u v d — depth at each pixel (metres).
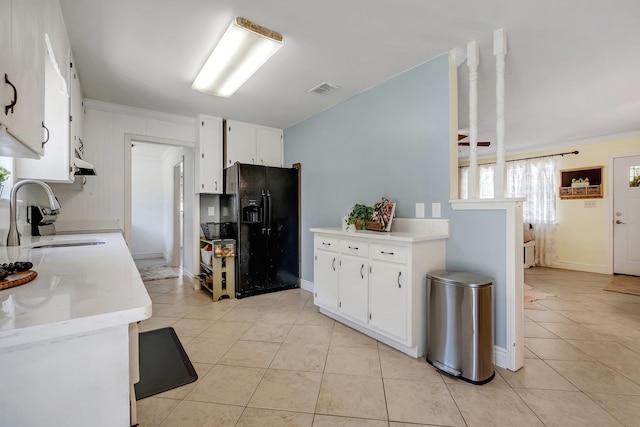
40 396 0.66
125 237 3.68
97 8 1.86
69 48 2.19
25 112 1.08
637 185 4.73
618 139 4.86
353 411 1.63
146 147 5.69
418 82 2.62
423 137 2.58
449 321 1.99
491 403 1.69
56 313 0.67
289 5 1.86
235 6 1.86
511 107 3.59
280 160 4.61
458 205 2.32
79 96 2.85
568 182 5.36
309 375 1.98
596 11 1.90
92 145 3.50
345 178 3.43
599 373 2.00
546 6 1.86
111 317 0.68
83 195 3.46
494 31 2.14
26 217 2.47
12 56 0.94
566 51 2.38
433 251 2.32
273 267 4.00
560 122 4.20
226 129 4.15
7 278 0.92
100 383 0.71
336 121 3.54
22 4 1.04
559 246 5.49
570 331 2.69
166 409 1.64
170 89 3.13
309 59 2.52
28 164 2.06
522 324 2.09
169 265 5.79
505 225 2.07
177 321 2.92
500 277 2.10
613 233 4.95
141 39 2.21
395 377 1.96
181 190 5.27
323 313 3.13
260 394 1.77
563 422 1.53
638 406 1.66
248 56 2.40
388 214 2.65
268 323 2.87
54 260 1.38
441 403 1.69
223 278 3.69
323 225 3.78
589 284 4.31
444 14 1.95
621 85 2.99
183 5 1.85
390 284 2.32
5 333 0.57
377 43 2.28
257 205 3.87
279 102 3.51
